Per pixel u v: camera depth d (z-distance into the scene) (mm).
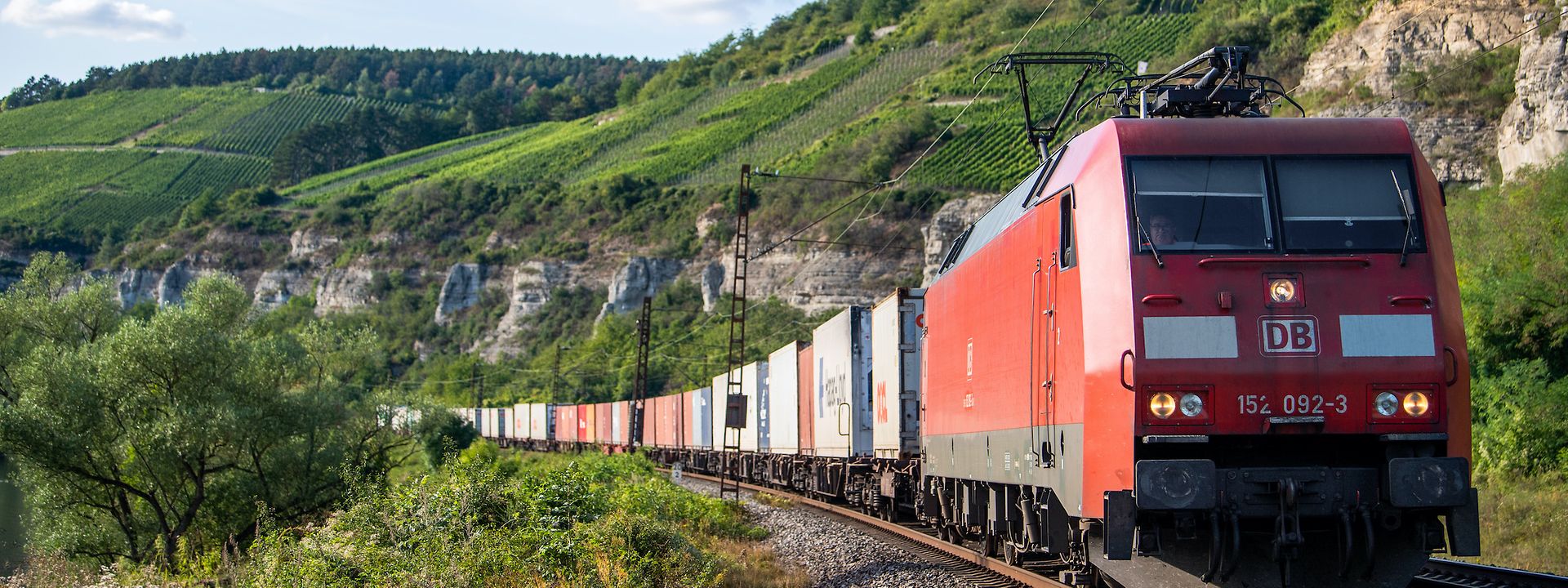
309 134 199750
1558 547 15000
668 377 83562
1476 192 48312
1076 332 9750
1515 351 25469
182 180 188125
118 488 30312
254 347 32500
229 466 30781
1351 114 59812
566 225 128875
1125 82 12391
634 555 13672
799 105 143500
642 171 139250
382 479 17938
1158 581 9711
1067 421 9984
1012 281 12062
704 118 155375
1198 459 8711
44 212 167000
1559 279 25234
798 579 15766
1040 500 11469
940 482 17391
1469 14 58219
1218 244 9109
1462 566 12242
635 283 110500
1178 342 8883
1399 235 9172
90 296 34906
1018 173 88375
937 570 15367
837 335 25750
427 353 124750
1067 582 12281
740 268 102688
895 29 168125
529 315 119312
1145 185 9344
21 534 32375
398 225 141250
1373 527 9039
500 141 194125
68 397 28969
